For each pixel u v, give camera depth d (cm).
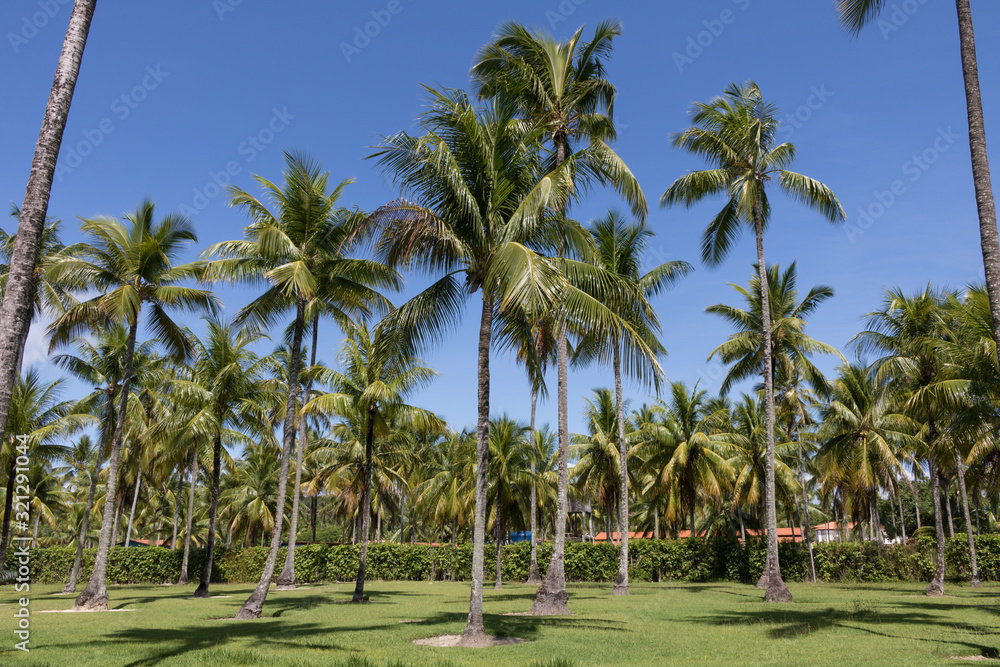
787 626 1463
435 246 1344
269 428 2894
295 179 1892
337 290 2058
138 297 1969
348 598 2433
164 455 2800
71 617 1752
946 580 3394
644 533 6022
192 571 3691
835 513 5559
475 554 1262
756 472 3588
